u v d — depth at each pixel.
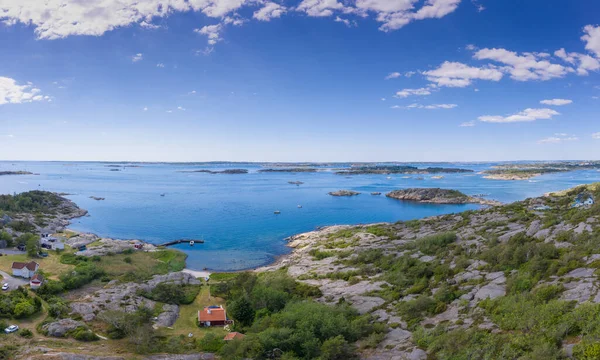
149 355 47.00
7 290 68.62
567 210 78.44
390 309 54.53
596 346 28.14
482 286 51.78
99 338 52.00
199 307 66.56
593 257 46.62
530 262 51.59
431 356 37.75
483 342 36.03
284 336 45.94
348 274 75.38
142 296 67.50
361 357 41.94
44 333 52.19
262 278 78.06
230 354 44.53
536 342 32.53
